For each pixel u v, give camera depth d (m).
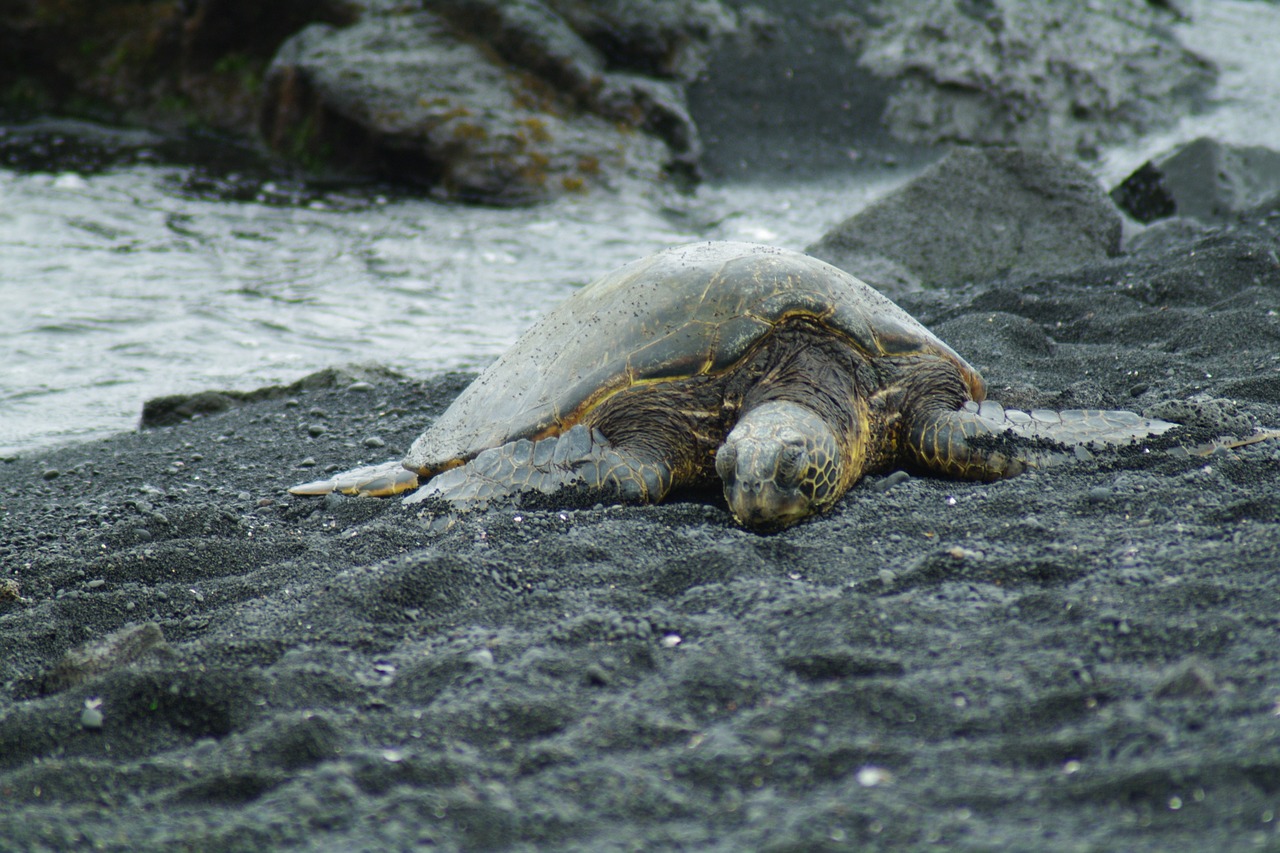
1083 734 8.83
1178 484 15.45
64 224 53.72
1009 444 17.48
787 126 70.06
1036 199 42.91
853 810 8.16
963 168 43.59
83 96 75.00
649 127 65.81
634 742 9.59
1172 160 49.47
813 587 12.99
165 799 9.30
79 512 22.36
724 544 14.52
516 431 18.78
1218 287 30.52
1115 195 50.81
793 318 18.34
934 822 7.96
